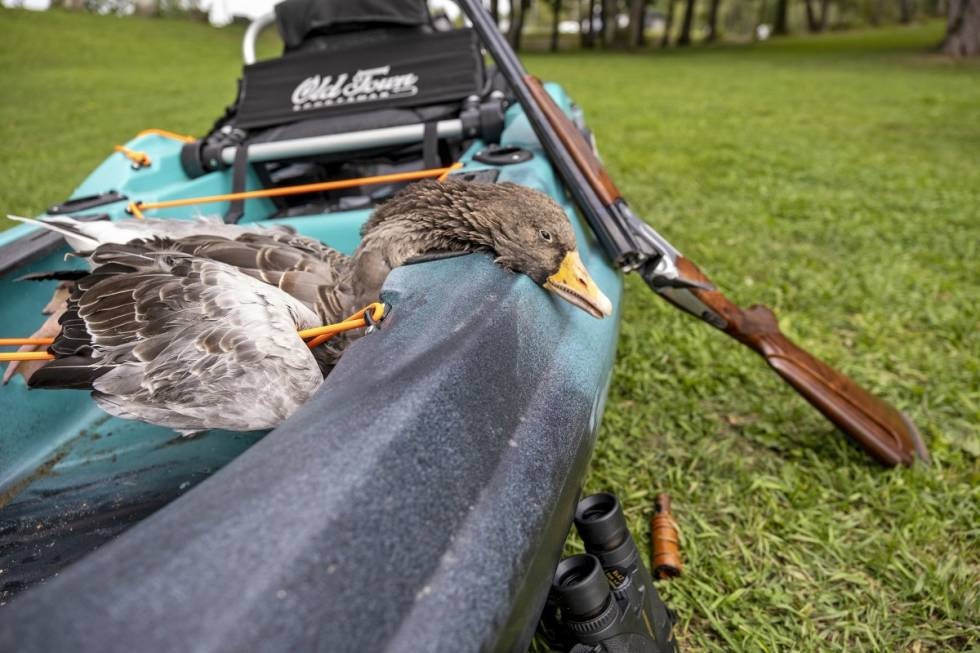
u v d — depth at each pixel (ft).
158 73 18.85
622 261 2.51
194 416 1.70
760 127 10.25
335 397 1.21
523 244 1.90
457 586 0.99
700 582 2.28
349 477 0.98
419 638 0.90
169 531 0.87
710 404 3.27
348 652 0.83
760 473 2.83
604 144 8.81
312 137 3.28
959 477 2.77
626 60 27.45
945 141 9.04
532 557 1.18
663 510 2.52
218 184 3.36
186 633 0.75
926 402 3.22
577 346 1.82
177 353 1.73
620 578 1.74
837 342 3.81
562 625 1.80
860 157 8.02
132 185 3.14
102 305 1.82
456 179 2.16
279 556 0.85
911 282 4.42
